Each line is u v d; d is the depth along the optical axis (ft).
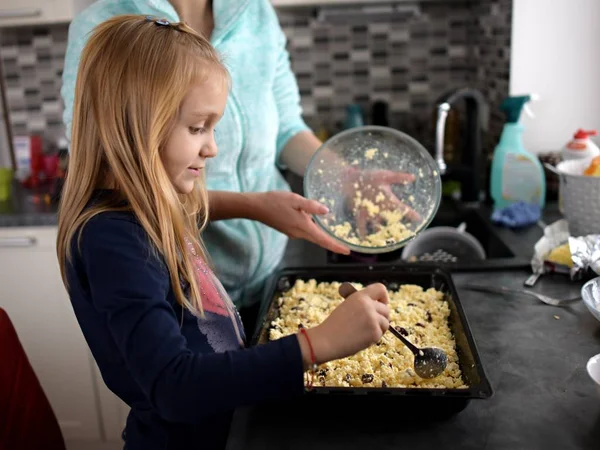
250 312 5.04
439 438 3.04
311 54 8.18
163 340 2.63
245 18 4.62
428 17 7.93
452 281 4.33
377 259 5.84
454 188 6.89
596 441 2.96
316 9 7.98
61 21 7.04
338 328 2.87
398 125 8.34
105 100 2.81
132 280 2.68
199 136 2.95
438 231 5.87
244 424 3.21
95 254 2.72
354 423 3.18
